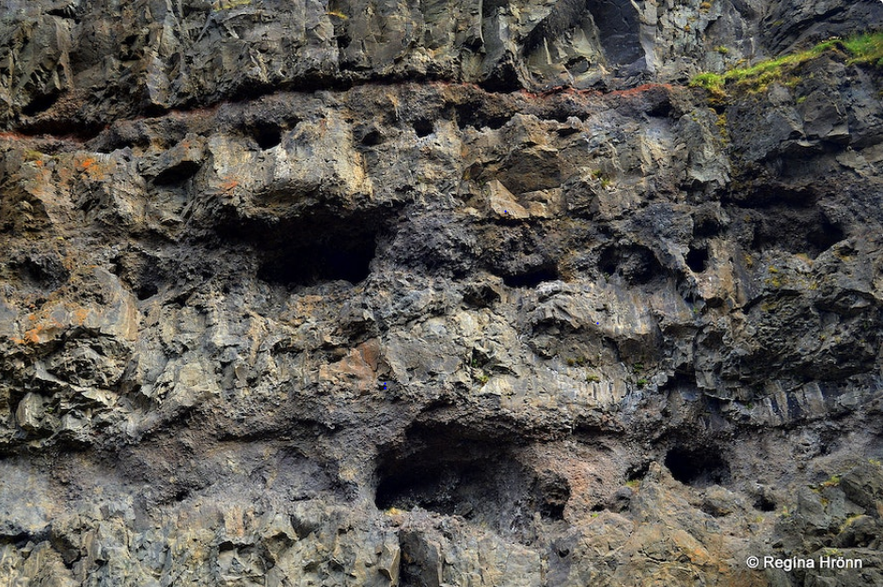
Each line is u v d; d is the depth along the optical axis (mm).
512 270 10406
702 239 10352
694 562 8445
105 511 8992
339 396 9547
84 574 8516
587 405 9664
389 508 9789
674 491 9203
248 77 10859
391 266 10250
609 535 8648
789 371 9836
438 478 9992
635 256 10344
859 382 9688
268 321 10125
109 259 10328
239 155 10656
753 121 10758
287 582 8555
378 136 10680
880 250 9922
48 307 9812
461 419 9477
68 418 9406
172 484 9266
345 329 9883
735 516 9016
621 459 9562
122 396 9656
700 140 10734
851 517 8430
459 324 9883
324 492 9328
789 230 10617
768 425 9719
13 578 8594
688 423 9773
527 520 9430
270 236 10422
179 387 9500
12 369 9461
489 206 10359
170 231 10531
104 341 9750
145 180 10781
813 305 9828
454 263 10242
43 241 10312
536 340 9953
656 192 10477
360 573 8617
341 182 10219
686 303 9977
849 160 10531
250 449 9523
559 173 10664
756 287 10109
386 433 9422
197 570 8586
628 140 10781
